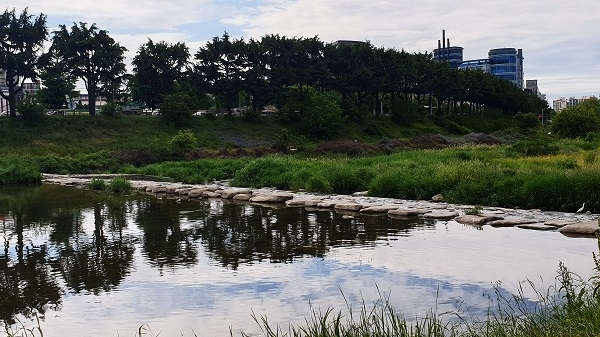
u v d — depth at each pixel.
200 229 12.56
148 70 64.06
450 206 14.75
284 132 47.06
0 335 6.01
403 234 11.13
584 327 4.43
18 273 8.80
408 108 74.62
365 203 15.89
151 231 12.48
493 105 94.12
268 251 9.91
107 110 57.91
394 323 5.29
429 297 6.86
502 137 50.41
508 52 190.38
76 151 48.16
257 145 54.97
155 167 33.97
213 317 6.42
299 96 66.50
